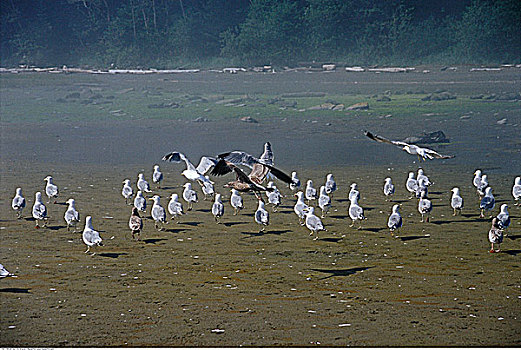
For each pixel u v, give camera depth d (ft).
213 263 59.72
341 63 362.12
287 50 376.68
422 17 407.64
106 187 95.76
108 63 417.28
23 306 49.47
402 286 52.80
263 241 66.95
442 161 115.24
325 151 128.98
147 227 73.15
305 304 49.34
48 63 441.68
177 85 288.30
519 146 128.06
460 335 43.21
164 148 136.05
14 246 65.51
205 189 85.46
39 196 73.87
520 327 44.37
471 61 336.70
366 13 390.01
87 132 164.35
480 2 361.51
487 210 78.38
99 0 463.83
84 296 51.55
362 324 45.37
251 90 263.29
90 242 62.69
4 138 154.92
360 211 70.64
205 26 435.12
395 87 255.50
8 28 465.06
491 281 53.47
